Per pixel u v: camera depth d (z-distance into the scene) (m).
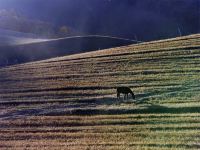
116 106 45.66
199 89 48.09
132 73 58.53
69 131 41.03
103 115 43.78
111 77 58.31
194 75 53.81
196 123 37.97
